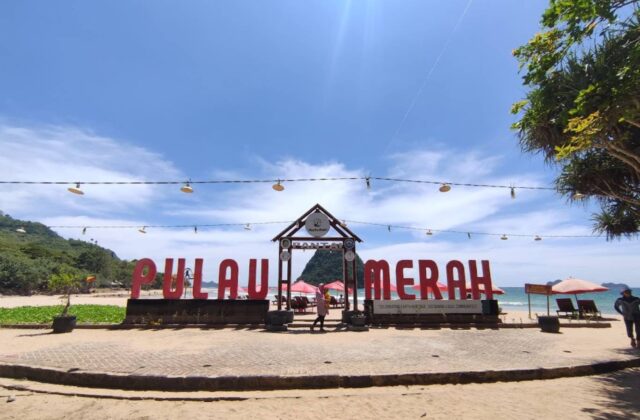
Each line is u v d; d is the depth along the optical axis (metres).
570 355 9.40
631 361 8.78
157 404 6.05
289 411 5.67
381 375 7.10
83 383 7.11
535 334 14.00
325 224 17.22
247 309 16.20
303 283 24.89
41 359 8.63
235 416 5.47
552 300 67.38
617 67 6.09
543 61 6.28
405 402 6.05
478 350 10.18
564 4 5.09
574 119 6.04
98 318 18.52
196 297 16.69
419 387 6.98
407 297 17.22
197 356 9.09
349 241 17.12
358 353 9.61
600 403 5.96
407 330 15.14
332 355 9.29
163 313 16.16
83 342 11.44
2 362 8.22
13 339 12.10
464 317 16.80
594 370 8.14
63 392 6.62
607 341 12.11
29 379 7.61
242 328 15.32
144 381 6.89
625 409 5.66
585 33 5.48
